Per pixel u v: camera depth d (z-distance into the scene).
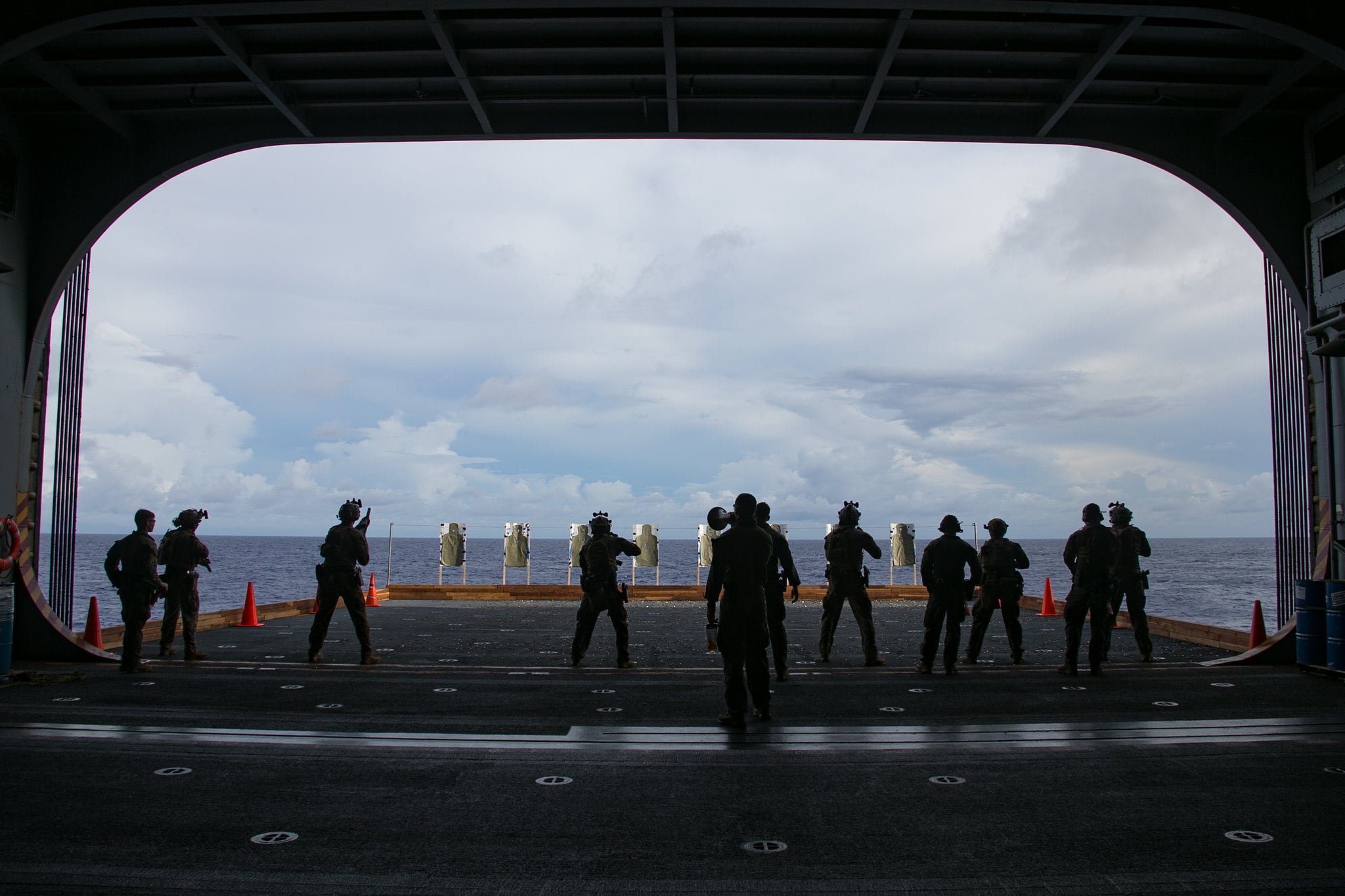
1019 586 10.95
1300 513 10.57
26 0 7.60
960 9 7.67
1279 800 5.18
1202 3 7.60
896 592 22.31
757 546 7.24
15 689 8.65
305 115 10.48
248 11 7.65
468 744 6.44
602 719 7.33
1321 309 10.10
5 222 9.99
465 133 10.57
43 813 4.86
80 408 10.80
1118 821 4.80
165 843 4.43
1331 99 10.23
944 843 4.46
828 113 10.54
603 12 8.77
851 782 5.51
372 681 9.15
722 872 4.09
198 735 6.72
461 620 16.67
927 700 8.23
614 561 10.45
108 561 9.80
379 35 9.16
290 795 5.21
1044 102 10.12
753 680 7.25
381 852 4.32
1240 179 10.63
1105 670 10.16
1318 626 9.71
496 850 4.35
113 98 10.16
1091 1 7.50
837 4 7.68
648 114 10.48
